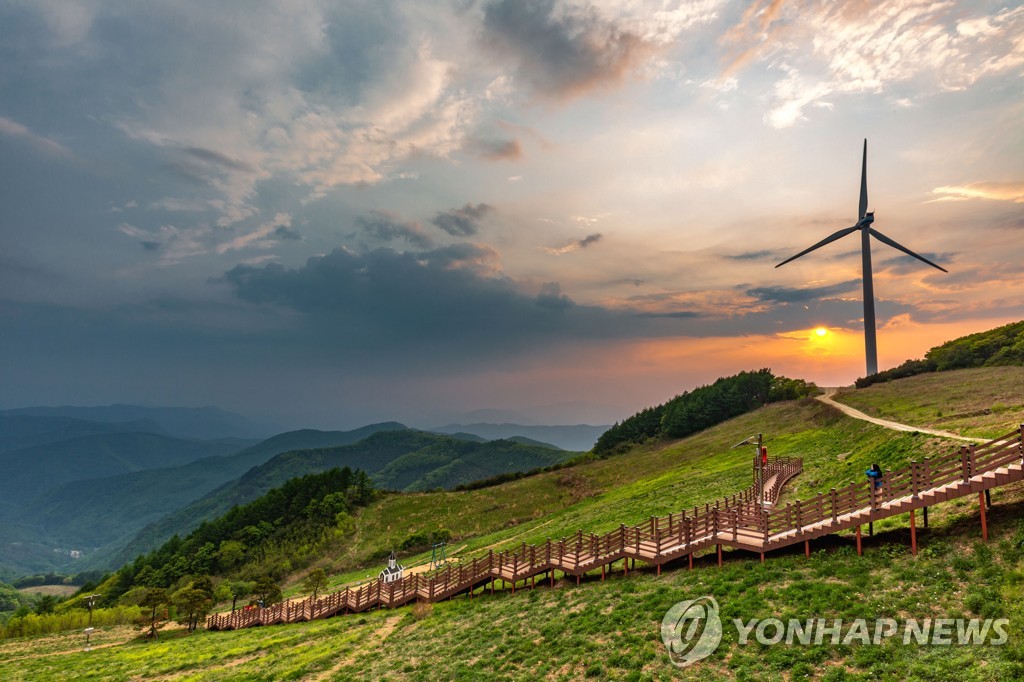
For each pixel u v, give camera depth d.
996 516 23.50
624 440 171.50
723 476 67.56
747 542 28.80
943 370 103.88
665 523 47.44
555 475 138.38
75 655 53.09
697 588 26.67
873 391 100.00
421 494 142.88
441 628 34.09
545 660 24.11
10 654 57.78
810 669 18.44
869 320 106.94
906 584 21.53
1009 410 49.47
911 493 25.58
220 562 119.62
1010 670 15.70
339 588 77.81
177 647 50.22
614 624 25.58
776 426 106.94
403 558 97.12
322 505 130.50
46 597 110.88
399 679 26.56
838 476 48.50
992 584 19.56
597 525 60.12
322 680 29.77
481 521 112.19
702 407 148.00
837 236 105.94
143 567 128.00
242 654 40.44
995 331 114.81
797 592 23.28
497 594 39.56
